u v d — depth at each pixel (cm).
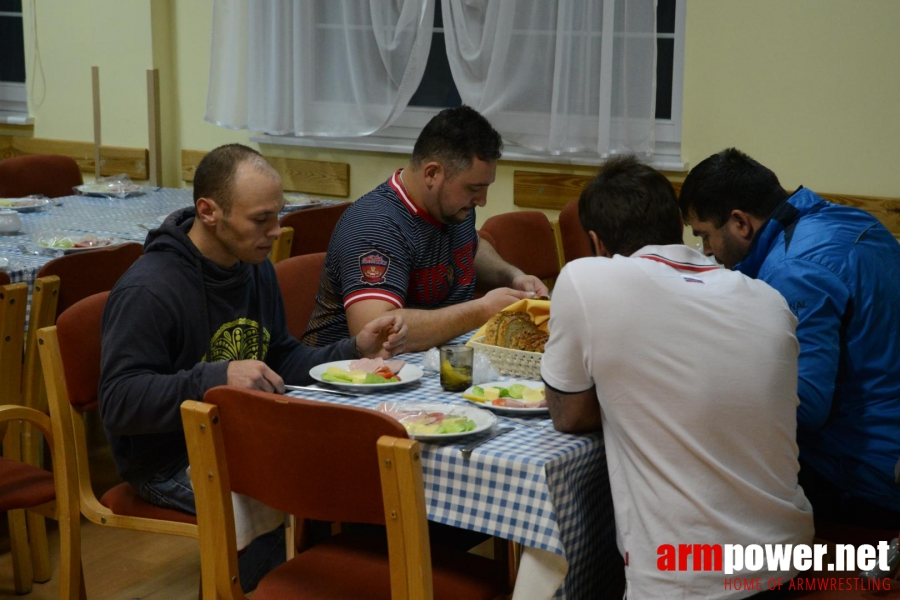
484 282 283
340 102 449
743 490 145
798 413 171
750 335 147
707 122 392
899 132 360
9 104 550
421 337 215
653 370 145
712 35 385
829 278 175
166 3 497
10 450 241
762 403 146
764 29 375
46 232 345
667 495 144
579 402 154
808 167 378
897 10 354
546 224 342
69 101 526
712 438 144
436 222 238
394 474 137
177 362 196
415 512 137
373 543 179
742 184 189
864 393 179
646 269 149
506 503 148
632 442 146
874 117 364
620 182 163
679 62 399
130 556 270
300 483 147
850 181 372
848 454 180
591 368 148
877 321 177
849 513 183
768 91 379
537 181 423
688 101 393
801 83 373
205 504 155
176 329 193
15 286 232
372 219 230
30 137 542
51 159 446
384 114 441
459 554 177
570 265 153
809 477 186
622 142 400
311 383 210
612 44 390
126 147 514
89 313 205
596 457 157
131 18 498
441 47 441
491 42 410
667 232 162
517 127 414
